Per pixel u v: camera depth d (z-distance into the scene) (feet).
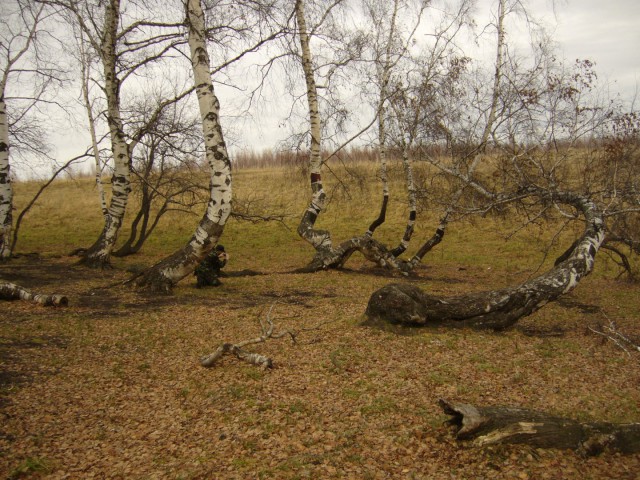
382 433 19.33
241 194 120.16
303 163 65.77
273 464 17.34
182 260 44.68
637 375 25.48
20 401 21.75
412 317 31.81
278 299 41.70
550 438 17.99
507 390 23.26
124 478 16.66
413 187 62.75
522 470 16.61
